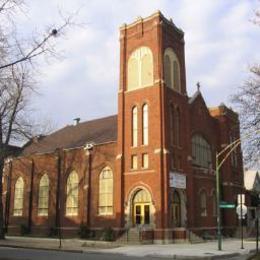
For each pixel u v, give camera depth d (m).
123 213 43.41
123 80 46.91
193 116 50.72
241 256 29.20
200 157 50.97
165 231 40.34
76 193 49.75
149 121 43.81
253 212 59.75
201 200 49.00
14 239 45.91
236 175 56.94
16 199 57.97
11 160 56.59
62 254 28.44
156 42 45.25
